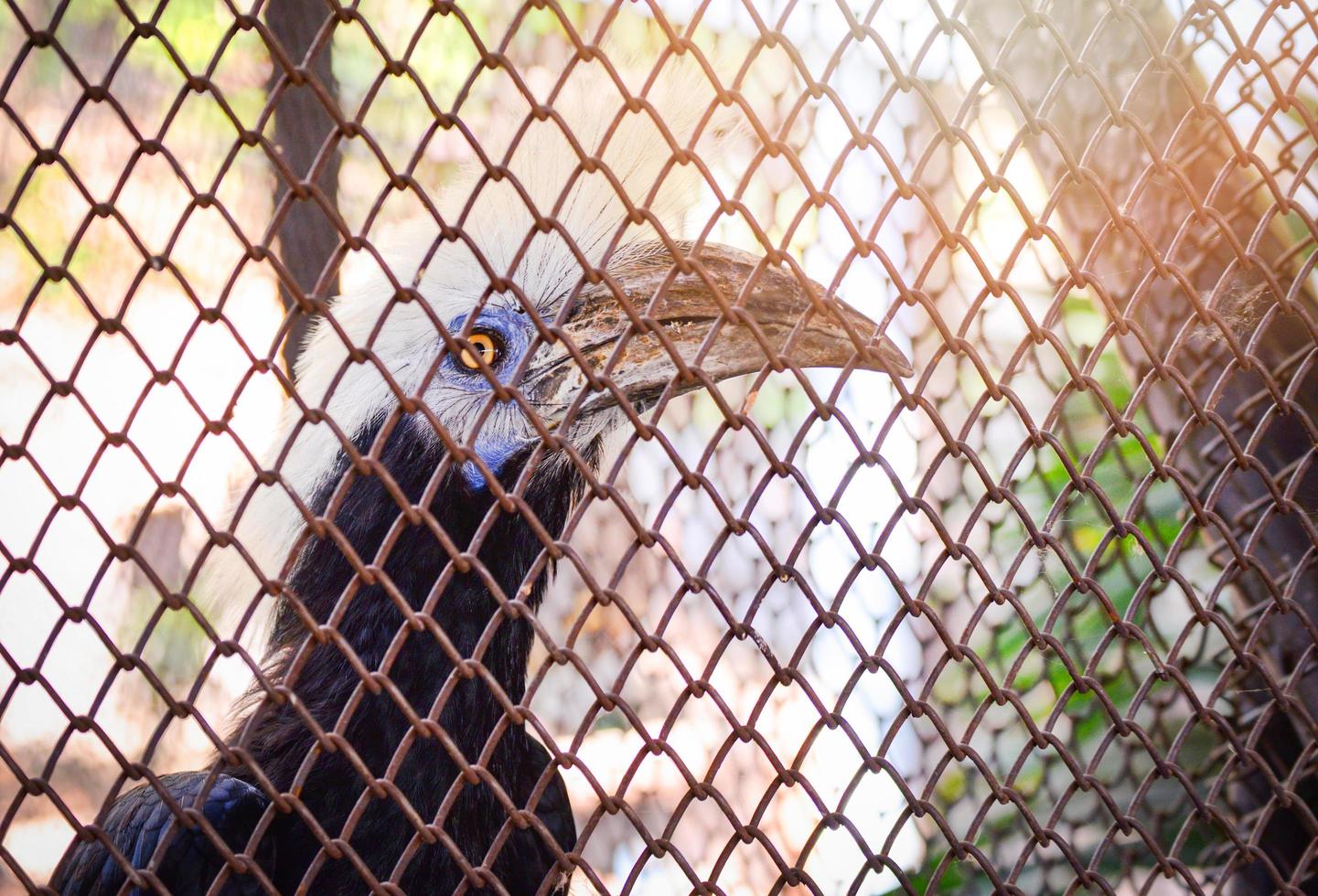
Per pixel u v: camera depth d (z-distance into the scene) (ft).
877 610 12.01
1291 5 6.00
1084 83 9.14
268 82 11.86
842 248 11.30
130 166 5.33
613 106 9.80
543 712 14.26
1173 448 5.98
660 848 5.41
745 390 13.48
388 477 5.44
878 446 5.55
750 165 5.41
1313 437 6.11
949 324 11.50
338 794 8.82
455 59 12.91
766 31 5.33
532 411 5.44
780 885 5.46
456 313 10.15
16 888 8.87
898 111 10.94
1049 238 5.70
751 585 13.41
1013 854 12.36
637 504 13.42
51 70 13.20
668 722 5.40
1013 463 5.71
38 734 13.23
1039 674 11.76
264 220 12.54
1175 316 8.34
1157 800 10.94
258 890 8.36
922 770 12.26
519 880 9.75
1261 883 8.00
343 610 5.50
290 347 11.76
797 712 13.35
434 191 12.05
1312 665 6.37
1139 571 11.10
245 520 10.03
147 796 8.75
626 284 9.50
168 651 13.43
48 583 5.37
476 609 9.72
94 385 12.42
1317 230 6.05
